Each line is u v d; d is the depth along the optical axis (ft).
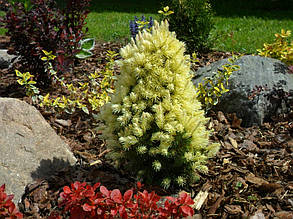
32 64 16.16
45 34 15.78
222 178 10.38
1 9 15.62
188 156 8.83
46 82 16.52
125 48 9.08
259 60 15.43
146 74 8.73
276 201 9.41
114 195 7.39
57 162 10.45
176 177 9.39
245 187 9.96
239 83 14.34
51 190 9.46
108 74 14.97
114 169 10.71
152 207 7.46
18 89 16.30
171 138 8.76
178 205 7.59
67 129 13.33
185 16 21.97
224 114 14.37
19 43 15.70
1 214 7.25
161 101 8.89
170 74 8.70
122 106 8.90
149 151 8.85
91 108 14.57
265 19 39.99
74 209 7.57
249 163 11.27
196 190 9.82
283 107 14.25
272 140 12.80
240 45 25.08
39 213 8.84
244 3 54.75
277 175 10.67
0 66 19.35
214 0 57.41
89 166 10.94
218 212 9.04
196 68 19.56
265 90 13.80
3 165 9.29
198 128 8.96
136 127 8.67
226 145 12.49
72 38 15.93
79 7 16.90
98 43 25.48
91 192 7.45
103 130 9.90
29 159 9.84
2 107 10.33
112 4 54.65
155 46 8.67
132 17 38.86
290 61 17.13
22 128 10.27
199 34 22.22
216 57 21.83
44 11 15.81
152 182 9.70
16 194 9.07
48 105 13.75
